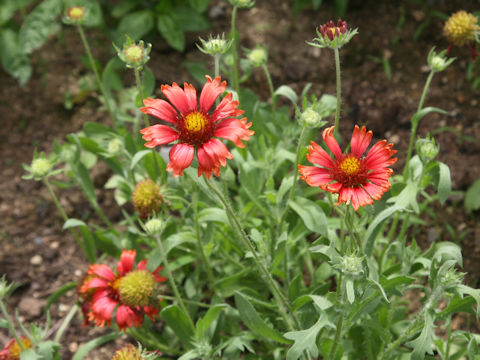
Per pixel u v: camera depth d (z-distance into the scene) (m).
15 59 0.70
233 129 0.34
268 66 0.71
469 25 0.45
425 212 0.59
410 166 0.46
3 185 0.65
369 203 0.32
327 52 0.72
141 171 0.51
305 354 0.40
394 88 0.68
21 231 0.62
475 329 0.50
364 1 0.76
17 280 0.58
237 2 0.45
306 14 0.76
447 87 0.67
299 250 0.51
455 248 0.38
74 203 0.64
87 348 0.45
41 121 0.71
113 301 0.44
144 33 0.74
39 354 0.42
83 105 0.72
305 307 0.41
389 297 0.45
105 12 0.77
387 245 0.47
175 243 0.44
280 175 0.53
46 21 0.69
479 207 0.58
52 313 0.55
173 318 0.42
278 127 0.54
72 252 0.60
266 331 0.39
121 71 0.73
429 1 0.74
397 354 0.43
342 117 0.66
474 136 0.63
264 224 0.51
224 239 0.50
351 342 0.43
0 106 0.72
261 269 0.39
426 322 0.35
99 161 0.66
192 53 0.75
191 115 0.34
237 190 0.52
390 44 0.71
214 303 0.46
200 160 0.33
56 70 0.75
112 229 0.53
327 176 0.34
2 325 0.40
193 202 0.42
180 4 0.73
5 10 0.71
